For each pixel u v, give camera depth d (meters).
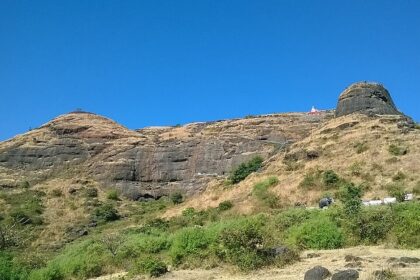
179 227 48.75
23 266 21.42
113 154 99.75
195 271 15.93
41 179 95.31
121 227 65.19
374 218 19.00
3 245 36.81
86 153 102.50
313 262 14.30
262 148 92.12
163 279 14.99
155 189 94.12
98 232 64.56
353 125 63.69
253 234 15.22
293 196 50.22
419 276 10.42
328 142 61.25
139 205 86.69
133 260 21.03
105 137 106.44
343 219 20.55
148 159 98.69
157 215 67.50
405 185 44.97
